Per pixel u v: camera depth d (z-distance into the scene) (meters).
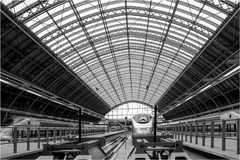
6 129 33.53
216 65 45.19
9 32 32.75
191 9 38.03
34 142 31.45
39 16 36.81
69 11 38.81
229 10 31.94
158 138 22.89
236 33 33.88
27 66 43.53
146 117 45.22
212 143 18.83
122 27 48.69
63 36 44.94
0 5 27.34
